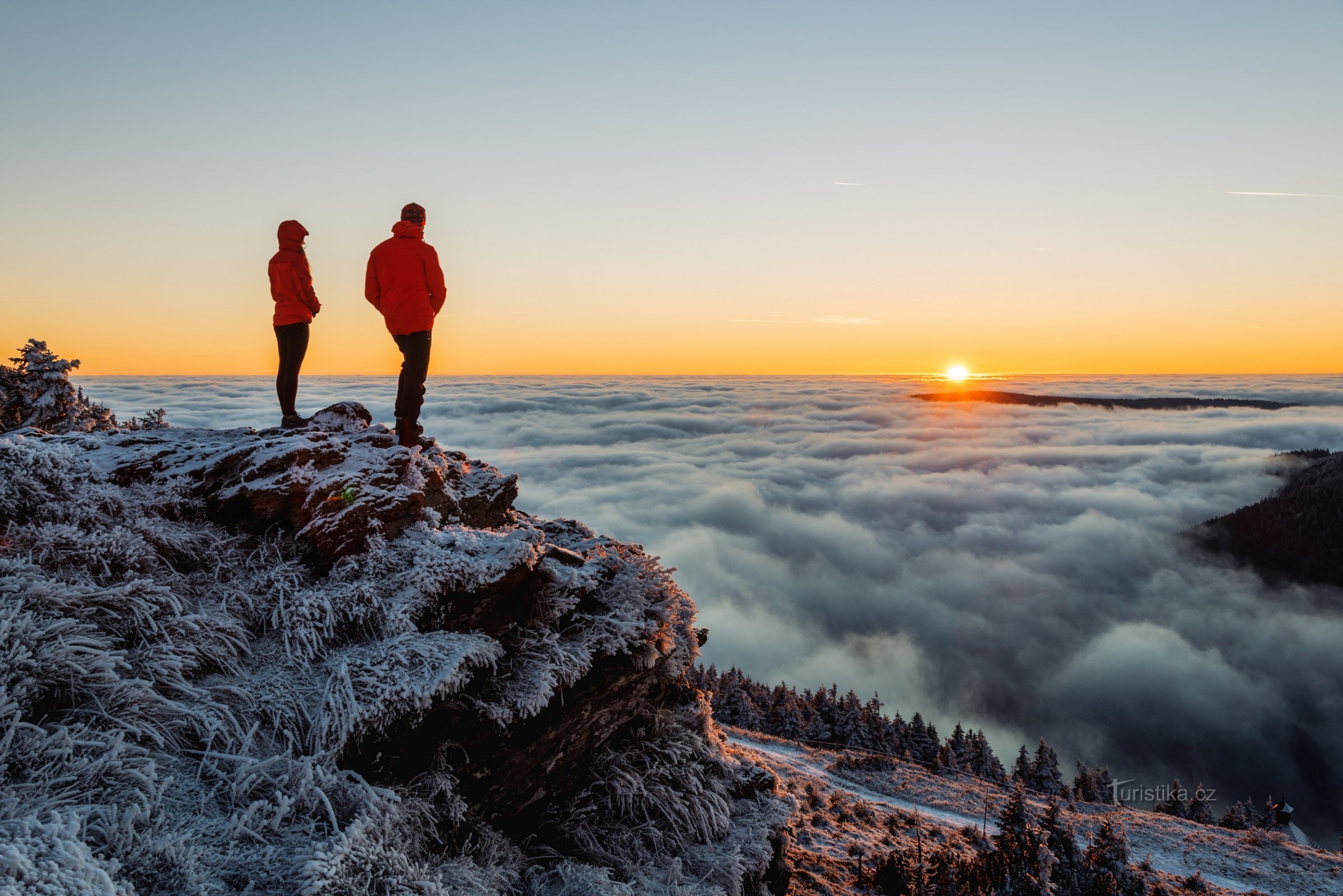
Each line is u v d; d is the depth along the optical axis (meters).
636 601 7.00
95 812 3.37
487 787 5.26
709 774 7.39
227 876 3.42
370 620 5.25
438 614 5.44
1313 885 43.12
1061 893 25.73
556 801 5.96
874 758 59.50
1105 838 28.09
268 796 3.97
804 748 65.00
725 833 6.88
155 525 5.23
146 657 4.27
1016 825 26.22
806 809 30.91
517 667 5.70
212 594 5.07
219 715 4.26
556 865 5.49
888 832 31.95
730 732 68.56
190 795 3.80
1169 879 38.88
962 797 51.47
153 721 4.02
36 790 3.32
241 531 5.78
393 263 7.46
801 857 18.02
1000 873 24.25
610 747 6.63
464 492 7.91
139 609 4.43
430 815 4.61
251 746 4.18
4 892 2.66
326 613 5.08
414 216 7.64
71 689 3.83
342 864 3.62
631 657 6.68
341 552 5.77
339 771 4.29
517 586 6.03
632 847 6.09
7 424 10.29
